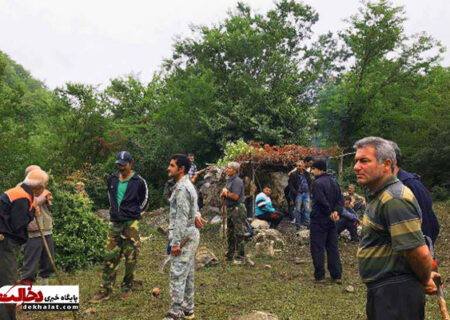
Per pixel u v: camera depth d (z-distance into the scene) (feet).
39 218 17.72
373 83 69.15
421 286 8.16
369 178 8.46
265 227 32.96
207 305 17.29
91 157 59.57
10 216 13.52
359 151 8.65
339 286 20.43
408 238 7.79
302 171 35.63
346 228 31.04
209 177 42.11
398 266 8.17
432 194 59.47
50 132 60.70
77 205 25.99
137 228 18.42
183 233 14.70
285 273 22.97
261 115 64.54
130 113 86.79
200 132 64.69
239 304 17.51
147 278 21.42
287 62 76.79
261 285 20.52
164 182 65.31
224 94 73.36
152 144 69.36
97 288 19.84
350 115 71.51
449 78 73.05
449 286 19.83
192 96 67.41
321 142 72.18
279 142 63.05
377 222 8.35
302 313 16.30
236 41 75.31
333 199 20.93
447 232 32.42
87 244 24.63
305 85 76.79
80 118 60.08
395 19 69.46
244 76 71.77
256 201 34.63
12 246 13.55
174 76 78.43
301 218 35.50
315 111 74.33
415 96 73.15
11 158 44.93
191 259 15.02
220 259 26.25
